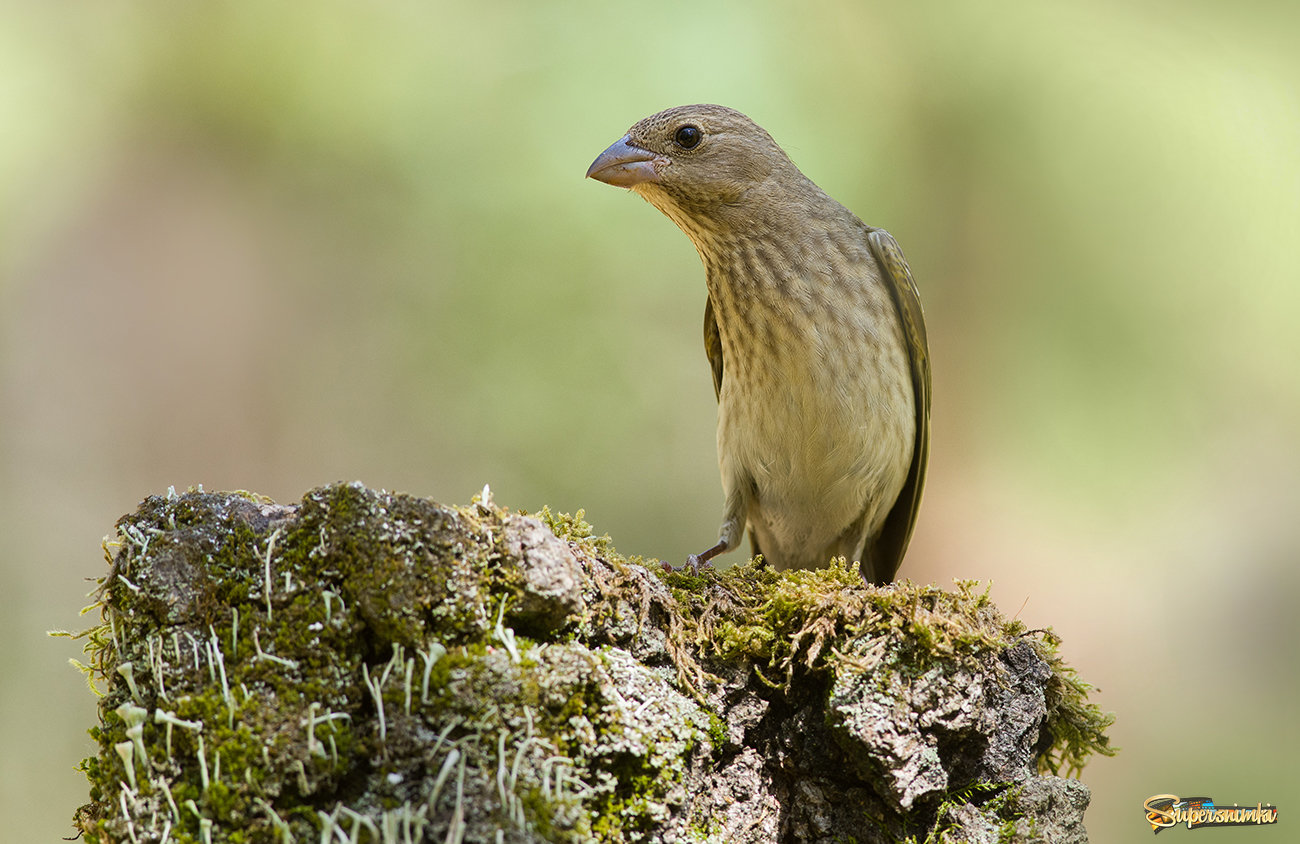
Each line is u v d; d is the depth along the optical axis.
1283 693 12.61
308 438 12.70
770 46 12.05
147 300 12.91
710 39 11.84
